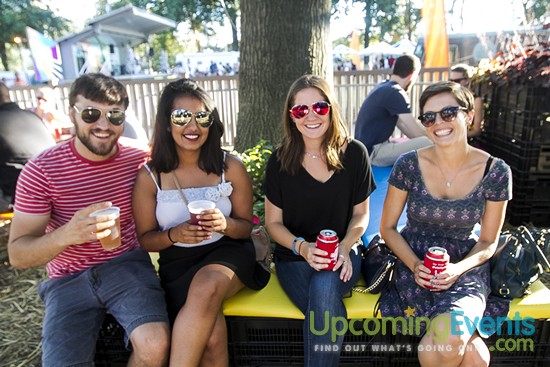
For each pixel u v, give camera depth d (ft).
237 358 7.62
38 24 78.33
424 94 6.98
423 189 7.22
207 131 7.22
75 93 6.63
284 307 7.14
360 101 24.50
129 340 6.52
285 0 14.61
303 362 7.52
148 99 24.27
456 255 7.23
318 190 7.57
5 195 12.26
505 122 14.05
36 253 6.33
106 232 6.14
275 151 7.89
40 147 12.50
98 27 43.34
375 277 7.28
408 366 7.41
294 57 15.07
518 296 6.87
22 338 9.09
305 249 7.20
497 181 6.87
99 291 6.95
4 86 12.60
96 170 7.09
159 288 7.13
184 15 88.33
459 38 42.01
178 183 7.38
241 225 7.53
